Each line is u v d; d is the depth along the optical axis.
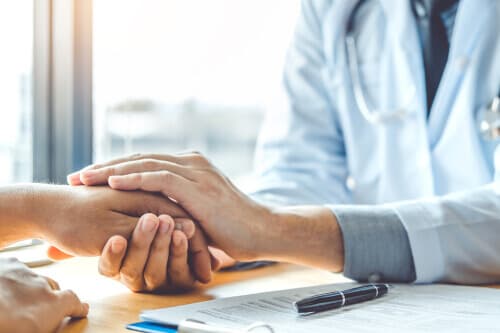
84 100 1.26
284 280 0.77
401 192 1.16
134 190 0.70
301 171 1.16
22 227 0.67
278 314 0.55
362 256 0.76
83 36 1.25
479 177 1.08
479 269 0.78
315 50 1.25
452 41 1.11
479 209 0.79
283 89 1.24
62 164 1.24
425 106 1.17
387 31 1.21
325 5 1.24
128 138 1.60
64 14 1.22
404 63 1.16
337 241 0.77
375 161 1.20
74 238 0.66
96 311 0.60
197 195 0.72
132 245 0.66
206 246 0.73
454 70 1.10
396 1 1.18
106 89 1.40
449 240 0.77
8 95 1.24
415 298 0.64
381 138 1.18
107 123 1.41
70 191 0.69
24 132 1.24
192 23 1.98
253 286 0.74
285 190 1.08
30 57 1.23
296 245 0.75
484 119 1.08
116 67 1.44
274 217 0.76
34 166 1.24
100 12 1.33
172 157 0.76
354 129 1.21
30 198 0.67
